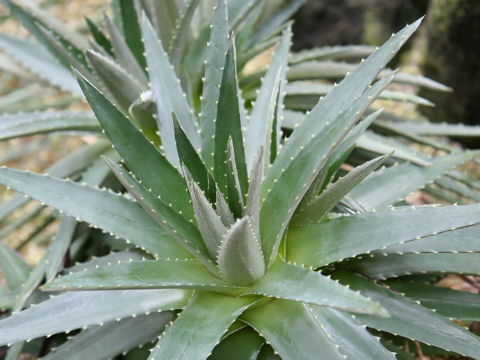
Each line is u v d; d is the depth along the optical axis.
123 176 0.73
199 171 0.80
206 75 0.84
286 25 1.10
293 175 0.76
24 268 1.03
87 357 0.81
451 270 0.82
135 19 1.04
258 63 1.91
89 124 1.01
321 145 0.75
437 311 0.83
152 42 0.91
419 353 0.87
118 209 0.80
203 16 1.08
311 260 0.77
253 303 0.75
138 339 0.82
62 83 1.09
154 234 0.80
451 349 0.75
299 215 0.81
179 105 0.89
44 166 1.69
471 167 1.44
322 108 0.80
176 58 1.01
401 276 0.88
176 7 1.03
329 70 1.08
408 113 1.69
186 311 0.75
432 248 0.79
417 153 0.95
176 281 0.75
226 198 0.81
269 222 0.77
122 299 0.78
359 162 1.03
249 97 1.08
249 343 0.77
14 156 1.54
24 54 1.10
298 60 1.07
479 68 1.39
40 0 2.06
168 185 0.81
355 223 0.77
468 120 1.54
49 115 1.03
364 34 1.87
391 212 0.76
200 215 0.72
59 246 0.92
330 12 1.85
